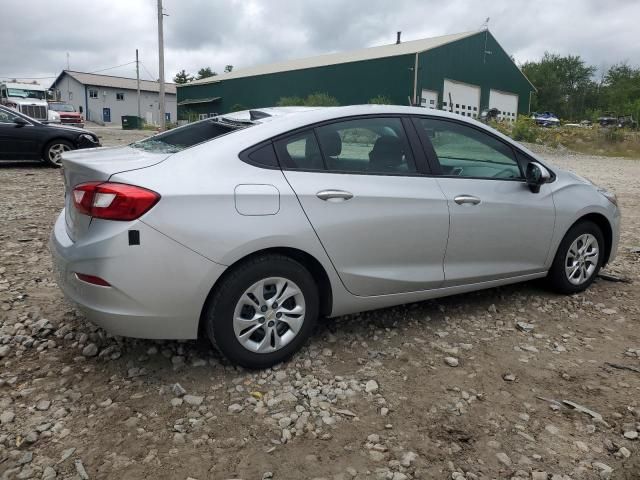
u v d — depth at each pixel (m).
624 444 2.67
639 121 43.09
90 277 2.86
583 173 16.75
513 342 3.78
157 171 2.93
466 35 37.91
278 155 3.23
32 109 31.91
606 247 4.96
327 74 39.06
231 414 2.83
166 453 2.52
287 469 2.44
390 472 2.44
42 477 2.34
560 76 84.19
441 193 3.75
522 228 4.19
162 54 31.95
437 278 3.80
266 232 3.04
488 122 33.12
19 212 7.33
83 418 2.76
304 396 3.02
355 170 3.48
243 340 3.13
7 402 2.87
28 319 3.85
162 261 2.83
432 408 2.94
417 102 34.84
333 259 3.33
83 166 3.02
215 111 49.47
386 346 3.66
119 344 3.52
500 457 2.55
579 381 3.26
